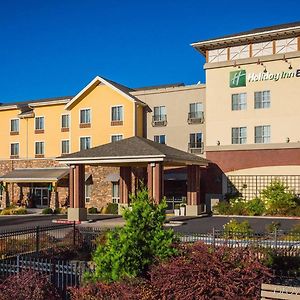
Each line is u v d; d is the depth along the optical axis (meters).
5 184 47.12
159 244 9.05
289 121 34.78
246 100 36.41
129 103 41.69
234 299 7.00
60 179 41.91
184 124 40.34
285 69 35.06
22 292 8.21
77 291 8.18
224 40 36.75
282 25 37.59
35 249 15.55
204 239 15.89
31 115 48.12
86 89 43.47
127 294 7.60
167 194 40.31
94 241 16.20
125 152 28.25
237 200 35.50
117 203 39.34
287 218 30.73
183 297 7.25
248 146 35.88
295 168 34.22
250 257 7.86
